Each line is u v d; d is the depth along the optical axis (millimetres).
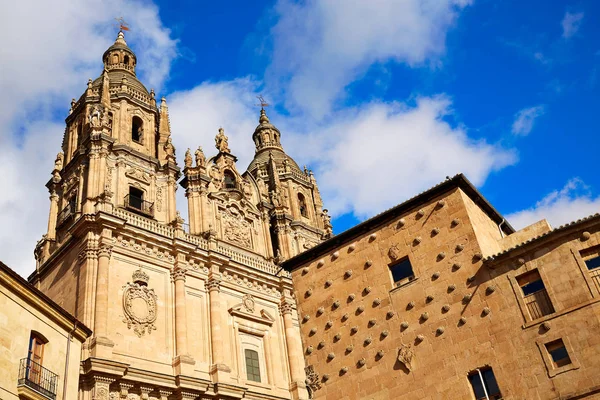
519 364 21594
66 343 30031
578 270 21578
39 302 28156
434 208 25828
